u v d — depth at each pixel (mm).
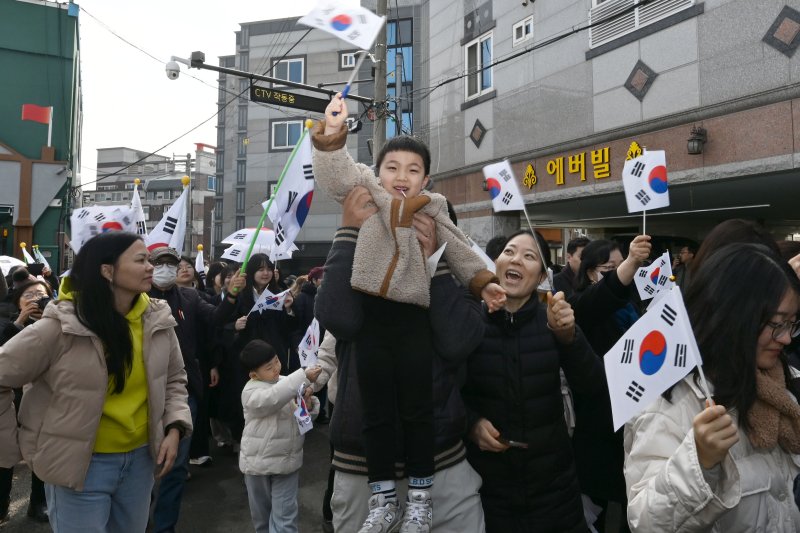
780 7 6859
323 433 6746
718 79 7516
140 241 2582
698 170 7801
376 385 1729
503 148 10961
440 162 12727
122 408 2547
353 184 1805
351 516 1886
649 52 8375
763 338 1559
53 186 18562
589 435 3082
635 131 8570
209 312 4809
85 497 2443
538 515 2260
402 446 1805
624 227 13172
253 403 3521
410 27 21000
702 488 1344
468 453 2355
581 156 9422
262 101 9406
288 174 4188
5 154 18047
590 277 3699
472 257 1945
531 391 2311
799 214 9945
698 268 1788
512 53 10727
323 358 3408
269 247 6039
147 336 2664
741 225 1878
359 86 26922
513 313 2383
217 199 38875
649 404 1510
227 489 5016
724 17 7434
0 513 4402
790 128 6824
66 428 2381
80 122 25141
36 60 18750
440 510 1921
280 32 29578
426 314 1822
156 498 3826
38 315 4410
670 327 1505
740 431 1561
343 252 1781
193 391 4336
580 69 9430
